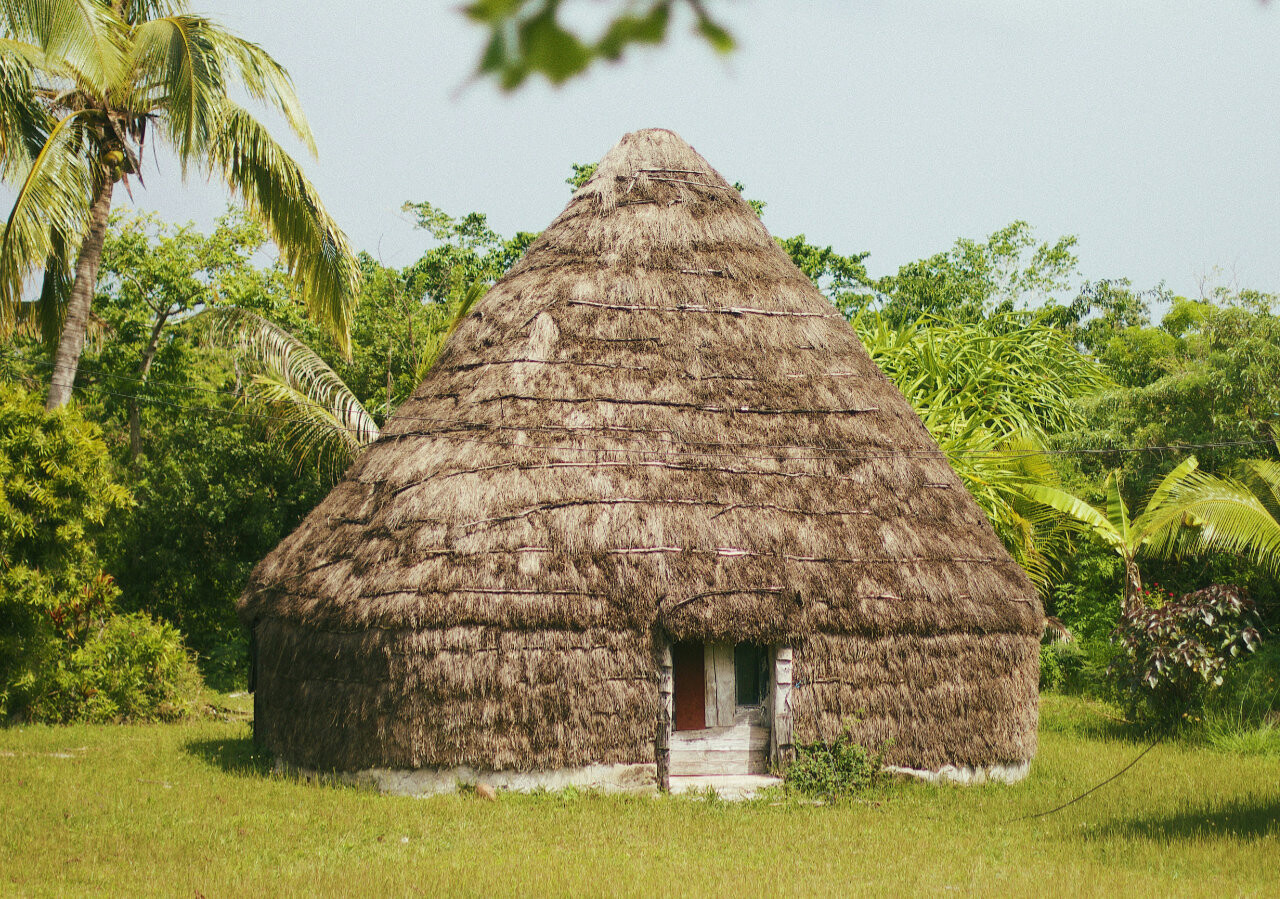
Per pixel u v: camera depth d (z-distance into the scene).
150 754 15.03
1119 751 15.98
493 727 12.35
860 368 15.40
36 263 16.06
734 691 13.59
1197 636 17.64
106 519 18.91
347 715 12.78
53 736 16.52
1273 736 16.09
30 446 16.75
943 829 11.35
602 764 12.55
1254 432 21.70
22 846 10.02
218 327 21.44
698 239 15.80
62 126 16.70
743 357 14.83
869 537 13.64
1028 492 20.94
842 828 11.38
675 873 9.50
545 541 12.82
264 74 18.06
